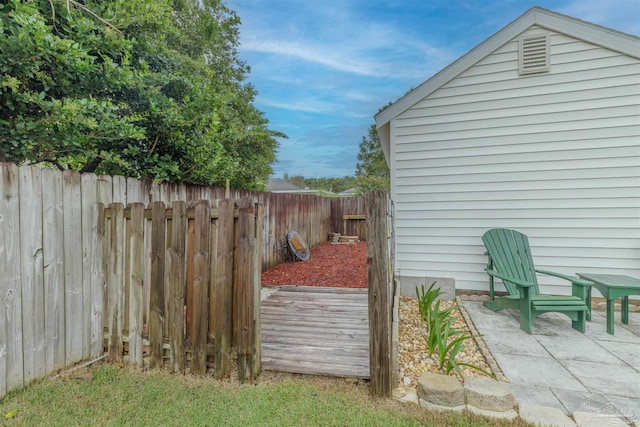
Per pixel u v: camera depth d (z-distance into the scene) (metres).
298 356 2.65
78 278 2.53
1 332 2.03
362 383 2.32
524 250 4.12
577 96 4.16
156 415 1.94
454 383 2.08
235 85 9.98
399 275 4.86
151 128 3.69
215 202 3.02
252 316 2.36
